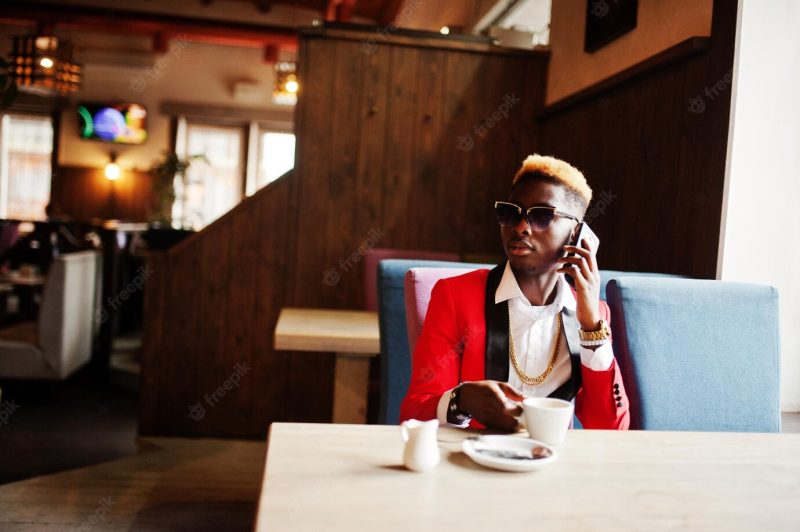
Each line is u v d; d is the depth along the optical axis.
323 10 11.44
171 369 3.81
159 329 3.80
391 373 2.09
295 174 3.85
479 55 3.93
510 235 1.43
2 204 11.27
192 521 2.62
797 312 2.35
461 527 0.79
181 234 5.03
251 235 3.84
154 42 11.05
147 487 2.99
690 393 1.57
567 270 1.39
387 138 3.89
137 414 4.34
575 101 3.43
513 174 3.97
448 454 1.07
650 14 2.87
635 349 1.57
